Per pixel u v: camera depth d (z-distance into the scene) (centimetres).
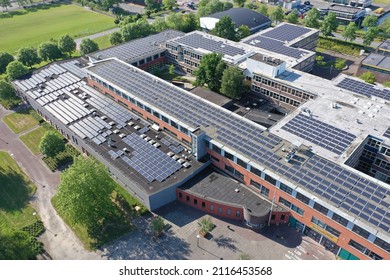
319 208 6500
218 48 13188
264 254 6838
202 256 6812
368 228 5856
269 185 7262
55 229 7481
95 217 7344
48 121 11256
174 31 15938
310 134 8231
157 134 9462
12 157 9625
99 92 11681
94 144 9188
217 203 7425
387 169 8156
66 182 6819
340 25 19362
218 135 8275
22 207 8031
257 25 17450
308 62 12469
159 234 7188
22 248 6122
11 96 12162
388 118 8775
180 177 8006
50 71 13275
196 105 9525
